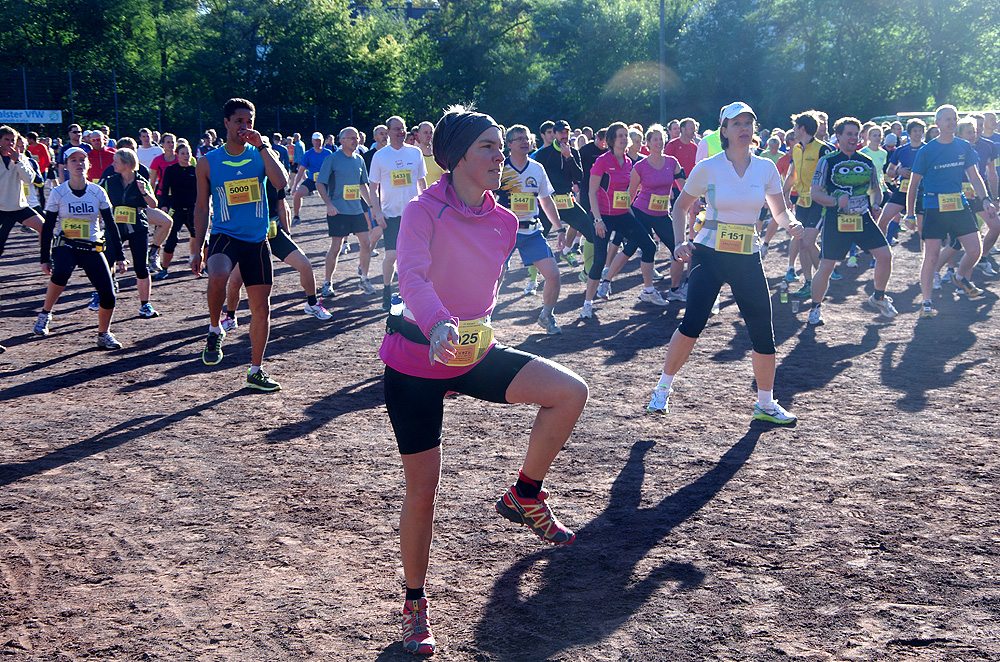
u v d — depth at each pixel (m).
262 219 6.30
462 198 2.90
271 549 3.68
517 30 62.12
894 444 4.89
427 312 2.62
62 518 4.02
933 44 52.59
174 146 12.90
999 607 3.08
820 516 3.93
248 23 53.22
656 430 5.26
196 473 4.61
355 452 4.94
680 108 58.94
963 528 3.76
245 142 6.22
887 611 3.06
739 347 7.46
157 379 6.64
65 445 5.09
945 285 10.14
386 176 9.18
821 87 54.94
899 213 11.87
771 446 4.92
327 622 3.07
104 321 7.70
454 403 5.91
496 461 4.75
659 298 9.55
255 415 5.68
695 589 3.26
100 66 50.31
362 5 64.44
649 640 2.90
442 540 3.74
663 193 9.34
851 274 11.21
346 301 10.08
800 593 3.21
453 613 3.12
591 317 8.95
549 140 9.95
